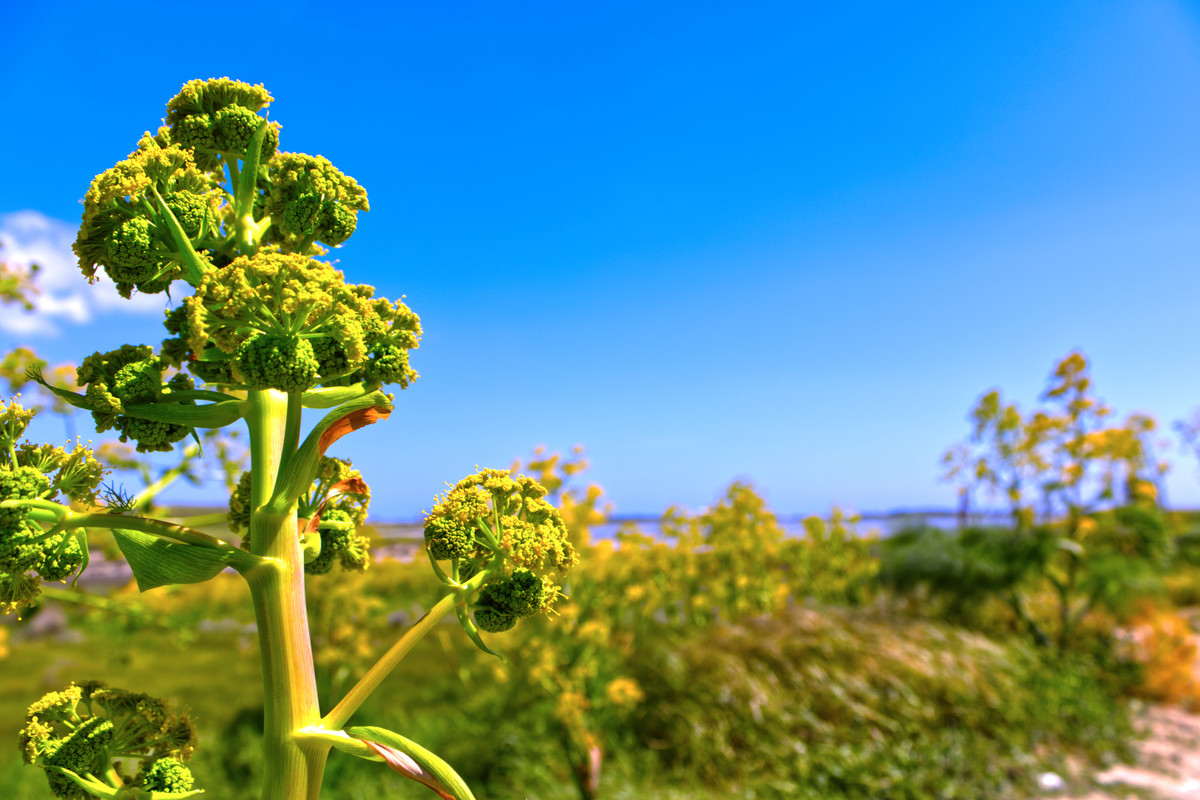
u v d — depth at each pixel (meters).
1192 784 1.77
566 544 0.54
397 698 2.23
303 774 0.45
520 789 1.71
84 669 2.50
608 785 1.73
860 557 3.14
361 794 1.67
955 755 1.85
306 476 0.47
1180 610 3.36
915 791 1.69
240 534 0.55
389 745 0.44
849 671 2.19
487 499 0.54
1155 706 2.38
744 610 2.63
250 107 0.52
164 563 0.45
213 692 2.27
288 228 0.51
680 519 2.54
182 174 0.48
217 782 1.66
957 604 3.05
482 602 0.53
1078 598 3.22
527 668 1.84
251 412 0.49
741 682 2.04
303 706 0.46
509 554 0.52
